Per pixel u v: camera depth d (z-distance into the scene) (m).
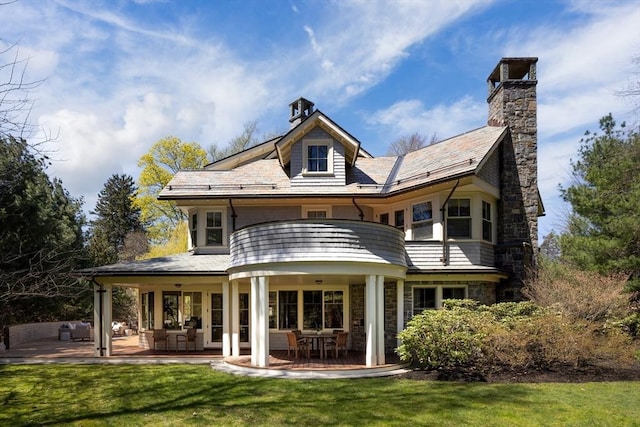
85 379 12.38
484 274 15.05
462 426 7.95
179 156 42.47
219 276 15.48
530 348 12.35
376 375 12.35
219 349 18.11
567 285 13.77
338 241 12.74
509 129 17.08
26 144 9.15
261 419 8.47
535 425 7.98
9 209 19.27
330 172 17.81
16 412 9.26
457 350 12.29
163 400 10.01
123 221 51.75
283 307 17.83
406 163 19.12
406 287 15.58
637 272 15.95
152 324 18.70
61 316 29.30
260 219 18.19
